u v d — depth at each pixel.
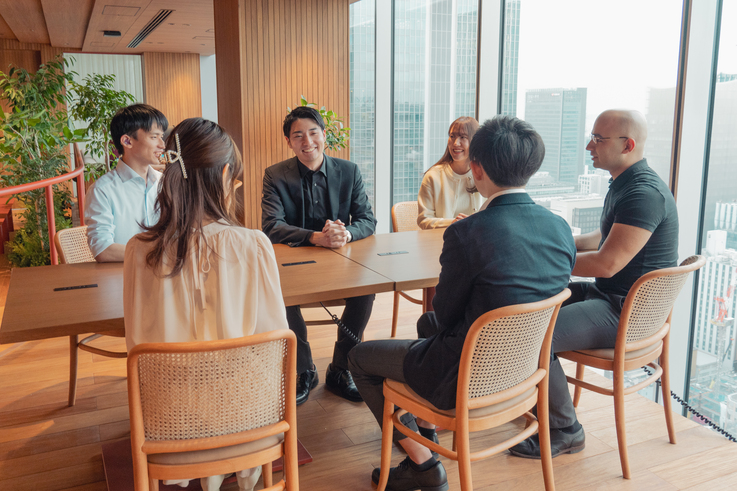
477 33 4.28
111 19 7.91
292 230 2.53
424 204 3.17
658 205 1.97
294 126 2.58
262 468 1.61
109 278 1.95
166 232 1.29
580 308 2.05
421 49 5.39
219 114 6.29
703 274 2.90
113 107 6.49
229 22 5.60
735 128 2.66
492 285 1.48
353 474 2.04
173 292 1.32
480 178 1.59
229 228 1.34
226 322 1.33
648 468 2.07
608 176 3.18
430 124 5.37
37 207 5.37
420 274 2.00
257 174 5.60
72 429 2.36
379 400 1.88
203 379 1.31
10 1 7.05
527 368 1.63
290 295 1.73
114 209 2.38
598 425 2.40
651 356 2.04
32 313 1.57
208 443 1.34
